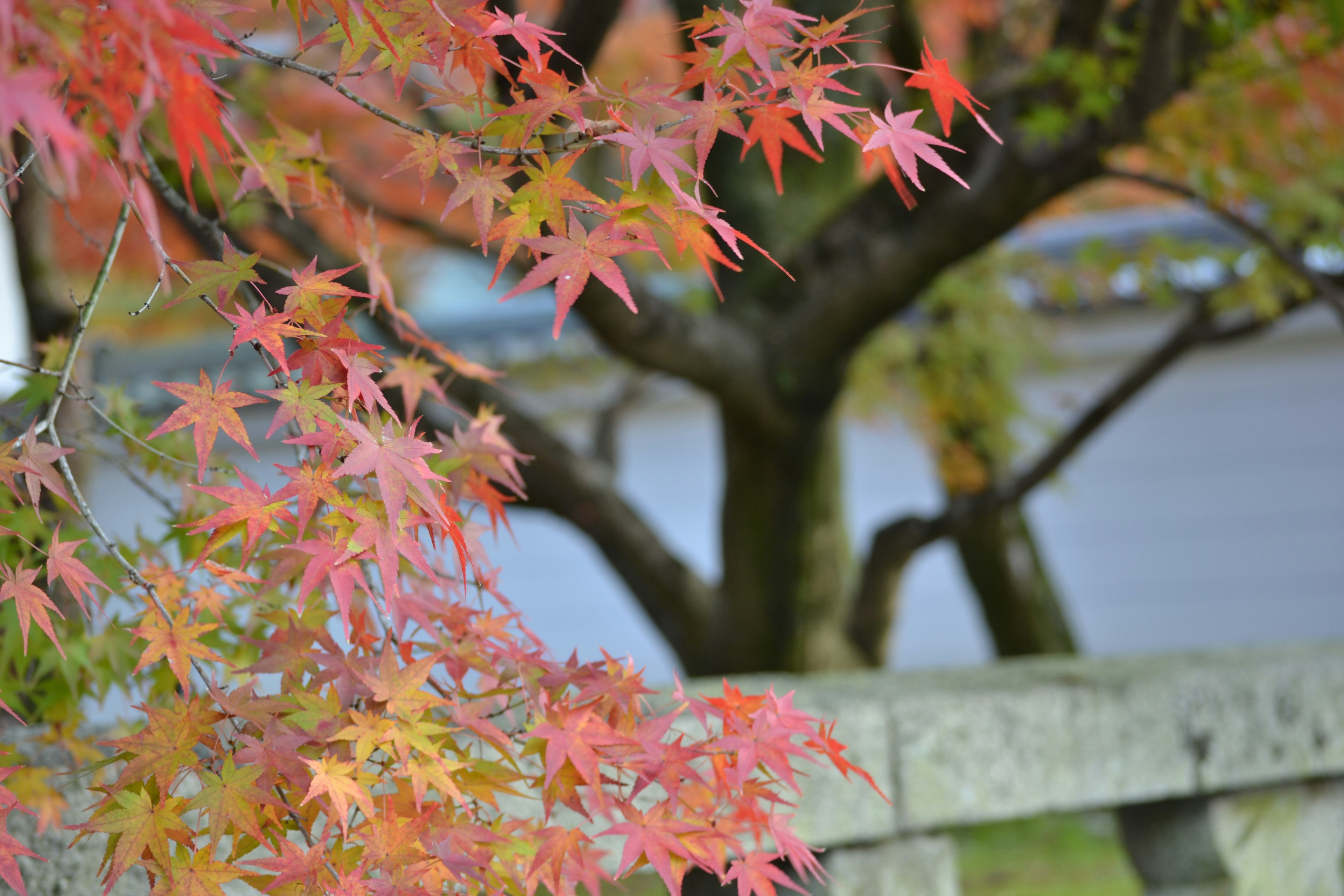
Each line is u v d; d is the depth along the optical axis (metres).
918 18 3.88
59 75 0.78
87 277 4.62
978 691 2.09
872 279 3.09
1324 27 2.49
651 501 8.30
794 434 3.39
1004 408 4.61
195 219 1.15
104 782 1.43
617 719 1.09
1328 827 2.62
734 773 1.12
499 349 6.93
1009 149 2.74
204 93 0.75
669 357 3.11
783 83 0.94
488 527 1.24
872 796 1.90
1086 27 2.56
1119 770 2.18
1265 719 2.37
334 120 4.00
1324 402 6.86
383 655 0.97
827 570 3.62
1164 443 7.22
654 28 4.60
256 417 6.70
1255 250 3.41
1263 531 7.00
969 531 4.68
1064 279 4.63
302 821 1.01
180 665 0.95
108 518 6.93
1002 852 4.78
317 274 0.91
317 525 1.11
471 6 0.89
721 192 3.63
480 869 1.01
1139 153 3.44
